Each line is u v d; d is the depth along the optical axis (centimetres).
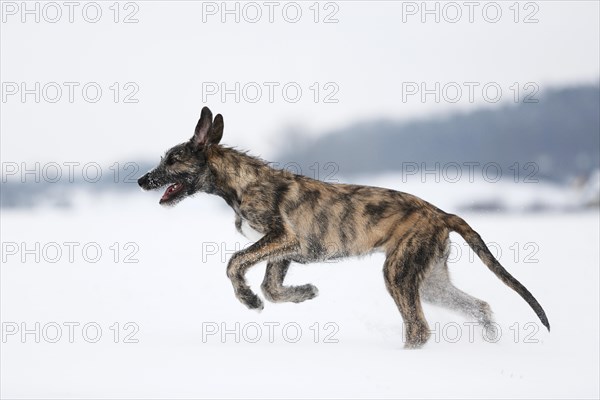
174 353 862
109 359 832
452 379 722
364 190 997
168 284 1409
